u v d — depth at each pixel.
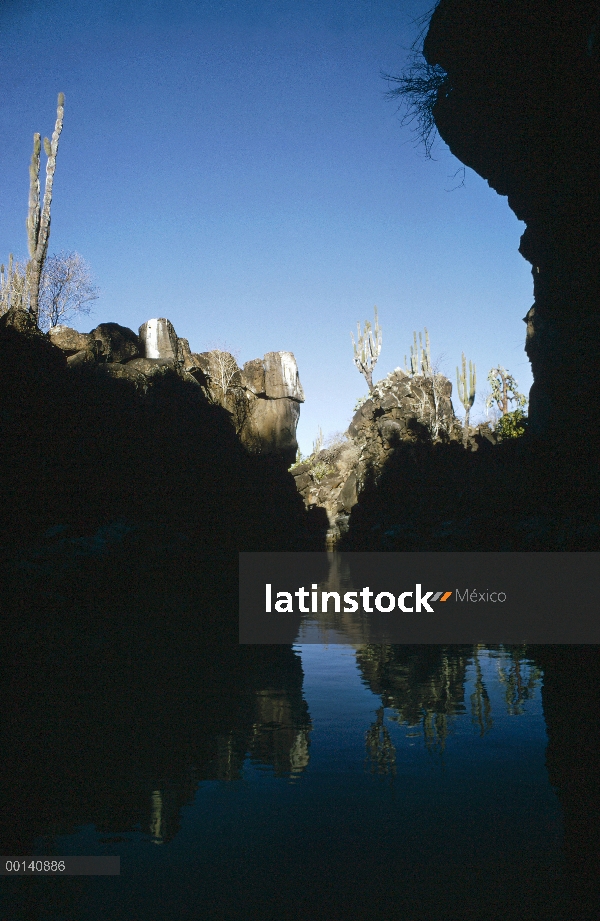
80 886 2.38
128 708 4.79
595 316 12.78
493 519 19.11
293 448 36.81
